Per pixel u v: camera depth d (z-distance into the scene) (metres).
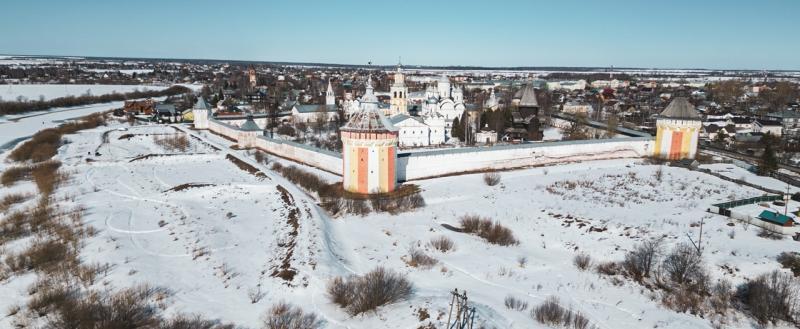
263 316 34.69
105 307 35.19
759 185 68.81
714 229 48.47
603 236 48.59
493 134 117.31
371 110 67.62
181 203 64.88
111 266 43.84
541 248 47.62
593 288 38.47
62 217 58.06
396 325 31.84
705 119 144.75
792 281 36.38
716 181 71.56
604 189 67.44
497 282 39.41
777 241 44.78
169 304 37.00
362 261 44.03
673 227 49.47
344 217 57.59
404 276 40.03
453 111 135.00
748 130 133.50
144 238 52.22
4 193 70.62
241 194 68.81
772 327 32.66
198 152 101.31
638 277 40.00
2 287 40.81
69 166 86.00
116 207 63.25
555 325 32.28
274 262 44.06
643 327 32.81
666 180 72.38
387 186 67.56
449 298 34.81
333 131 128.38
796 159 93.25
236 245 49.34
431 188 69.94
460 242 48.50
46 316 35.66
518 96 162.38
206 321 34.22
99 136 123.50
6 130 134.25
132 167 87.06
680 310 34.97
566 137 118.69
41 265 44.53
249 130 105.19
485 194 66.25
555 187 68.81
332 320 33.41
